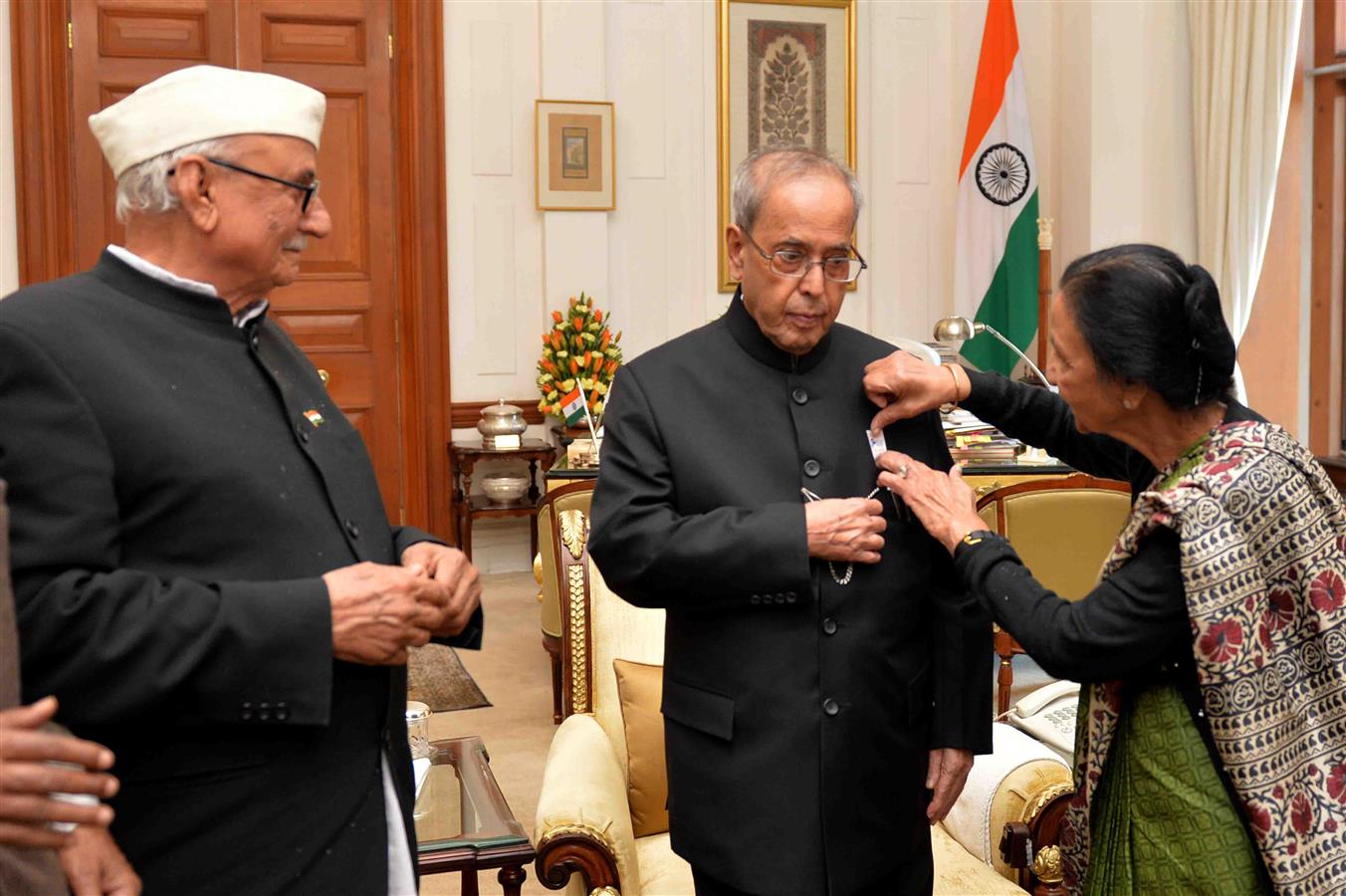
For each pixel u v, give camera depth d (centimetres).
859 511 166
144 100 141
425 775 238
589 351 659
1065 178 698
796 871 167
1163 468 164
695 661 176
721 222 716
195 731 134
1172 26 666
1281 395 645
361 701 147
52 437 127
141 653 124
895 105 738
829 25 724
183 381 139
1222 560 146
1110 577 156
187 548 136
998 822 230
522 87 675
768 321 174
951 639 179
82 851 122
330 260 651
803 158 171
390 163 655
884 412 180
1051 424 194
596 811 212
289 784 138
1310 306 642
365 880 144
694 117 709
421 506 669
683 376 180
